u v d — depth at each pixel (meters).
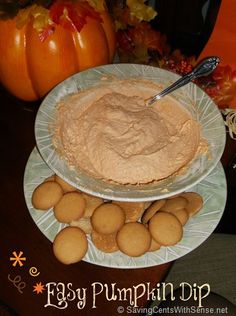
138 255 0.36
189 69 0.50
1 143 0.46
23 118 0.48
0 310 0.35
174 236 0.36
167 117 0.41
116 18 0.54
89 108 0.41
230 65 0.52
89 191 0.36
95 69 0.44
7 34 0.44
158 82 0.43
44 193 0.38
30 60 0.45
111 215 0.36
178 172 0.37
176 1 0.60
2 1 0.44
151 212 0.38
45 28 0.43
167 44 0.57
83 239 0.36
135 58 0.52
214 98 0.48
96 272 0.37
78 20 0.44
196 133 0.40
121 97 0.42
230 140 0.46
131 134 0.38
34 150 0.44
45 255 0.38
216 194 0.41
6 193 0.42
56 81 0.47
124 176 0.37
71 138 0.39
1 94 0.50
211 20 0.59
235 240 0.71
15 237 0.39
